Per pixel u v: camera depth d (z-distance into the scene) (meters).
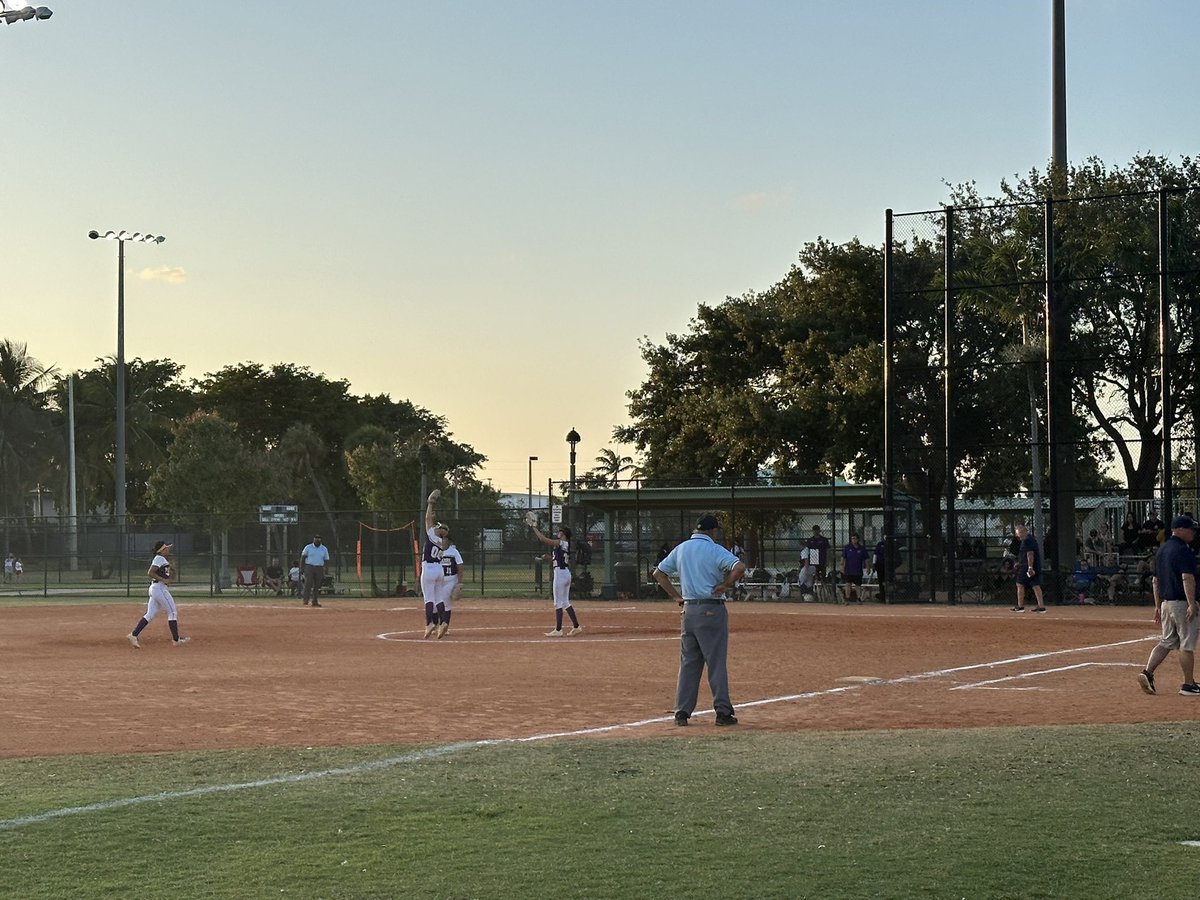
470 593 46.59
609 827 7.95
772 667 19.03
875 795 8.84
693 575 12.83
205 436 61.81
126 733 12.56
